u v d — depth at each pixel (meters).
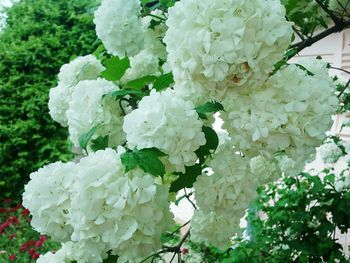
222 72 0.28
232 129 0.33
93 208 0.28
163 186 0.31
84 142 0.37
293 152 0.32
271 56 0.29
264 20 0.28
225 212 0.37
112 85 0.41
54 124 1.64
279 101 0.31
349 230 1.04
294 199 0.81
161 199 0.30
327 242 0.75
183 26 0.29
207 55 0.28
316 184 0.77
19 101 1.62
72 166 0.33
